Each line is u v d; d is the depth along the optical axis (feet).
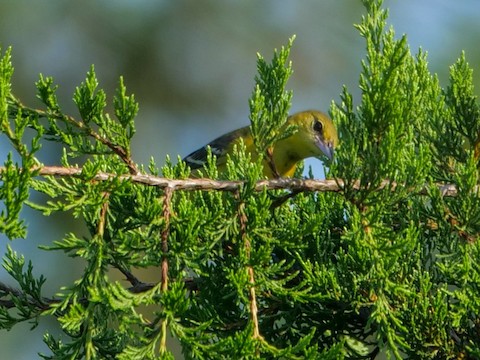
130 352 19.89
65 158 21.89
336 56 74.38
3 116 20.45
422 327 23.86
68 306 25.05
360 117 25.84
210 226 22.79
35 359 58.39
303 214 26.81
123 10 73.05
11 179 19.26
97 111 22.90
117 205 23.18
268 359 23.90
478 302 22.67
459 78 29.12
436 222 25.63
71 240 21.08
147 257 21.36
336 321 25.84
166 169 24.97
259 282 21.42
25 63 72.02
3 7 70.90
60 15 72.18
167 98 73.92
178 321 21.08
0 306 25.22
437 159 28.81
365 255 22.79
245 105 74.84
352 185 23.89
